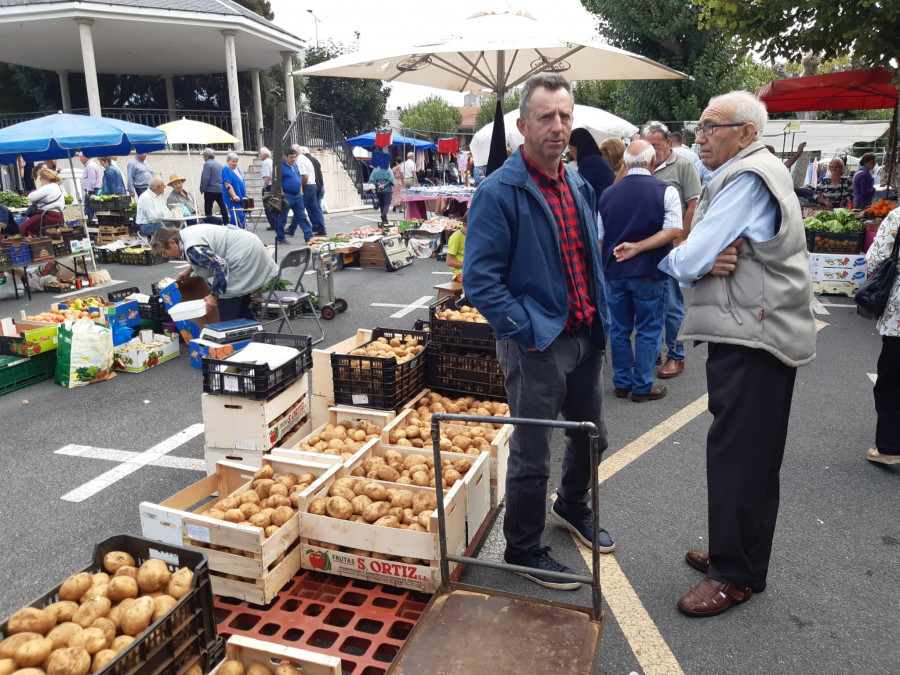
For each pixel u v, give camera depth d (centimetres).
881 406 433
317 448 398
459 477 347
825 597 312
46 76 2828
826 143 1977
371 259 1223
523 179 282
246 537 294
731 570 301
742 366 279
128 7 1875
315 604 303
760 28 864
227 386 400
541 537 355
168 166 2059
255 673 234
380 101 3966
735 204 273
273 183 956
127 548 266
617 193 529
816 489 415
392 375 446
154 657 223
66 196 1300
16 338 631
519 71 790
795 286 271
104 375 650
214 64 2623
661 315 554
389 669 230
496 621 252
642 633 290
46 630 231
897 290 397
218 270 621
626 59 681
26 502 415
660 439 495
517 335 281
